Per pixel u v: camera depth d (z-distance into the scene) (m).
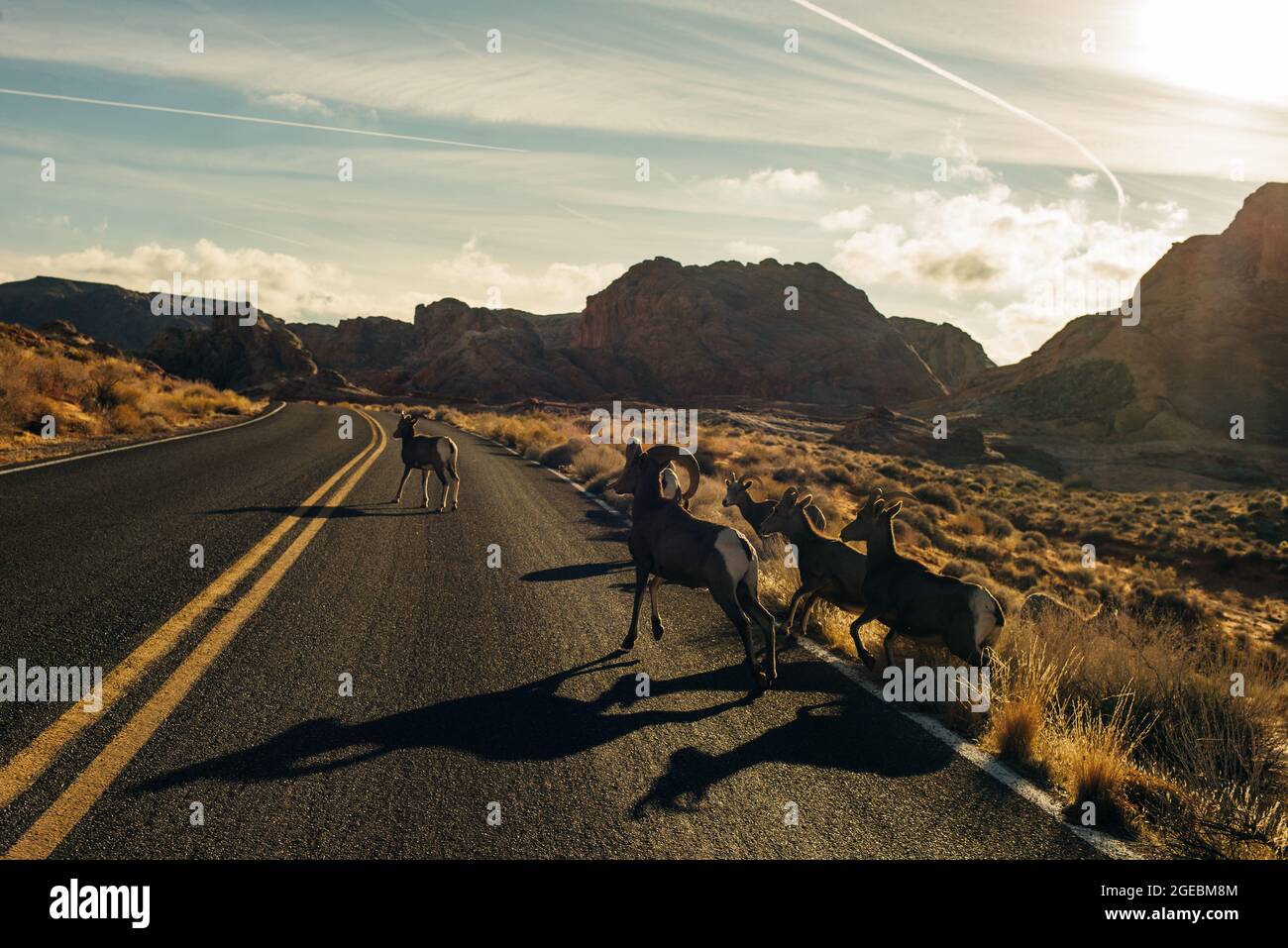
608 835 3.99
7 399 19.88
